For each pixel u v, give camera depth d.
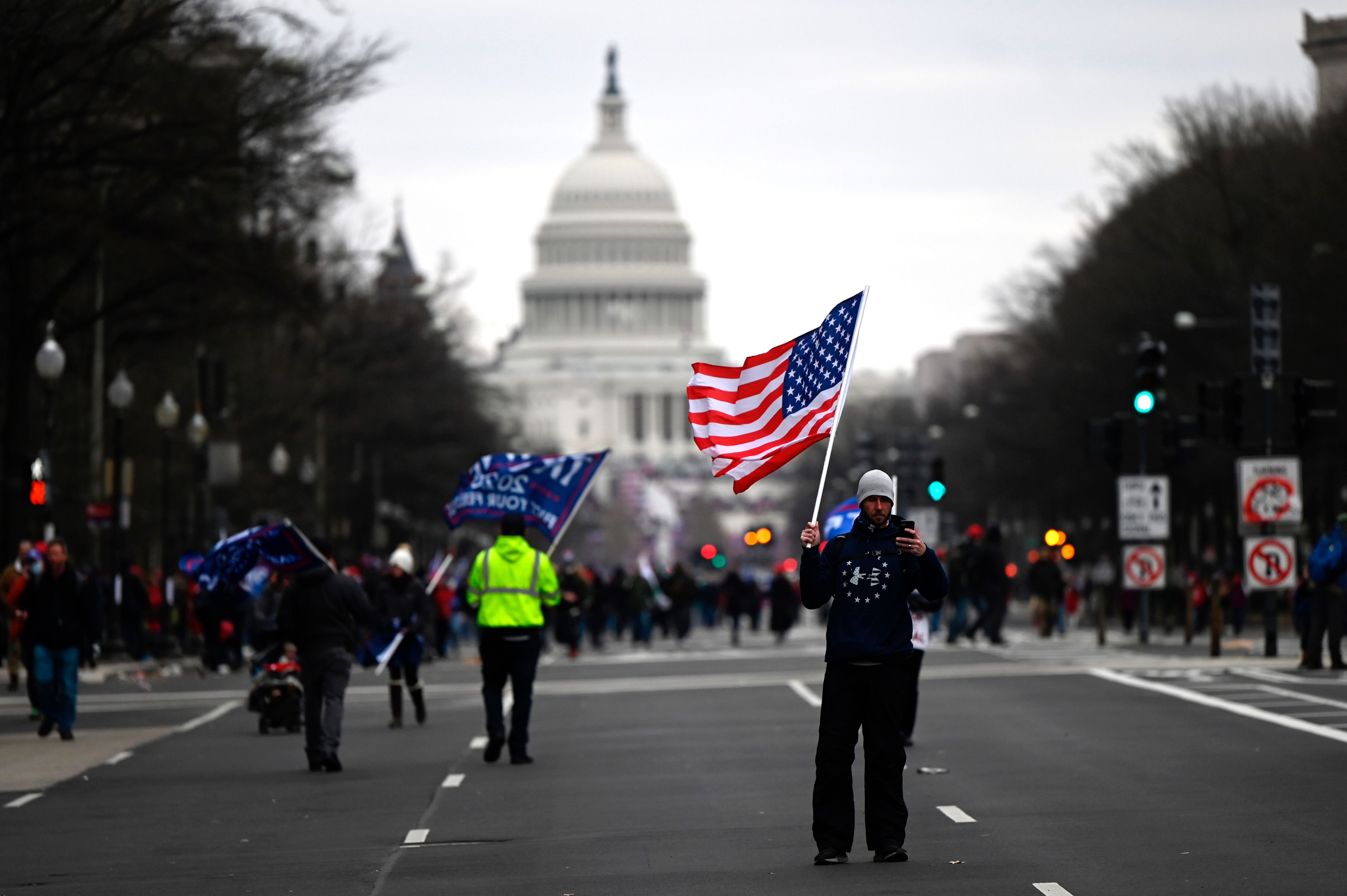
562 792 42.84
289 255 107.69
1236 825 34.66
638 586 127.44
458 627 142.38
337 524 194.38
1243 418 80.56
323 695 49.09
